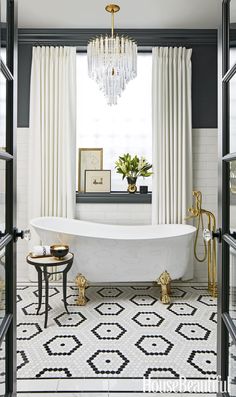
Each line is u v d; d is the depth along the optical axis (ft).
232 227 4.26
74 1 10.25
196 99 12.72
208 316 9.53
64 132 12.29
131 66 9.80
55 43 12.42
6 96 4.18
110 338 8.20
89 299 10.89
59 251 9.15
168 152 12.35
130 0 10.19
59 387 6.25
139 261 10.59
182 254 10.80
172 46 12.57
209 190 12.81
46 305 8.83
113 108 13.41
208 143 12.76
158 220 12.42
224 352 4.46
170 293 11.49
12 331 4.46
